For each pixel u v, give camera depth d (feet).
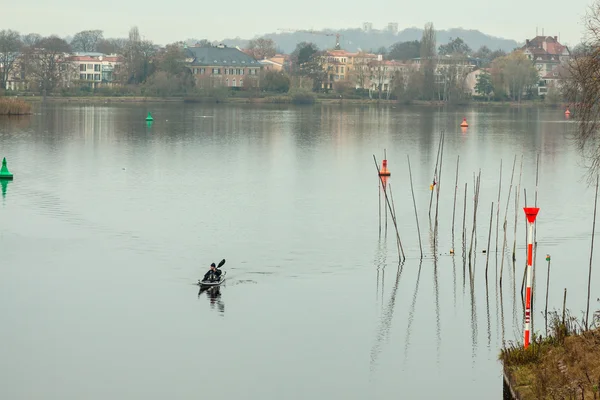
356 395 142.72
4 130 564.30
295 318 176.35
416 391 144.15
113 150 456.04
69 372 150.10
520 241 237.04
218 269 197.67
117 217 264.72
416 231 248.52
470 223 257.96
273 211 277.23
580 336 142.51
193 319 174.91
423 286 198.59
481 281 202.39
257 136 561.84
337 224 257.96
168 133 574.56
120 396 141.79
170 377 148.46
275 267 211.20
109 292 190.29
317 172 374.43
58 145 474.90
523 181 343.87
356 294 192.13
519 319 177.17
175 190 317.63
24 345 160.66
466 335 168.76
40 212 270.87
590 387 124.57
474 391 144.05
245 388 144.87
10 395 141.69
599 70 201.67
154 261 214.90
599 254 224.33
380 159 430.61
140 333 167.02
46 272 204.13
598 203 292.20
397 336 167.73
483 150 478.18
